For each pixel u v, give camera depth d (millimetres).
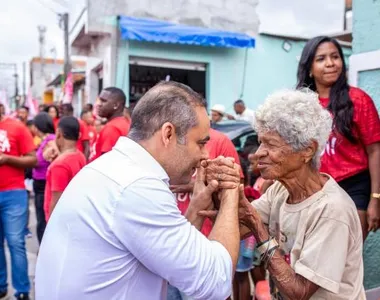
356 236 1656
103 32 7855
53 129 5582
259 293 2357
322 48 2635
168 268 1335
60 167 3643
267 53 9109
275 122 1629
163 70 8977
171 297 2479
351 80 3387
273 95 1704
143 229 1320
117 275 1347
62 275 1357
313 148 1651
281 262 1639
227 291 1418
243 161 3752
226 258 1430
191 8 7898
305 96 1670
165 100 1437
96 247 1338
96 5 7625
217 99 8906
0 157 3775
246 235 1893
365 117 2570
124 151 1441
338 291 1578
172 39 7684
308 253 1593
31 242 6164
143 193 1335
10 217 3943
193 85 9141
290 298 1609
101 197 1354
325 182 1721
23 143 3939
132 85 8773
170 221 1353
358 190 2641
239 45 8211
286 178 1704
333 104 2594
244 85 9039
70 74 10789
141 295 1385
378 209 2574
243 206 1684
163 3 7711
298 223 1699
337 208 1605
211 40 7918
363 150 2619
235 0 8195
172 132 1425
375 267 3111
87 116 8117
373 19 3232
